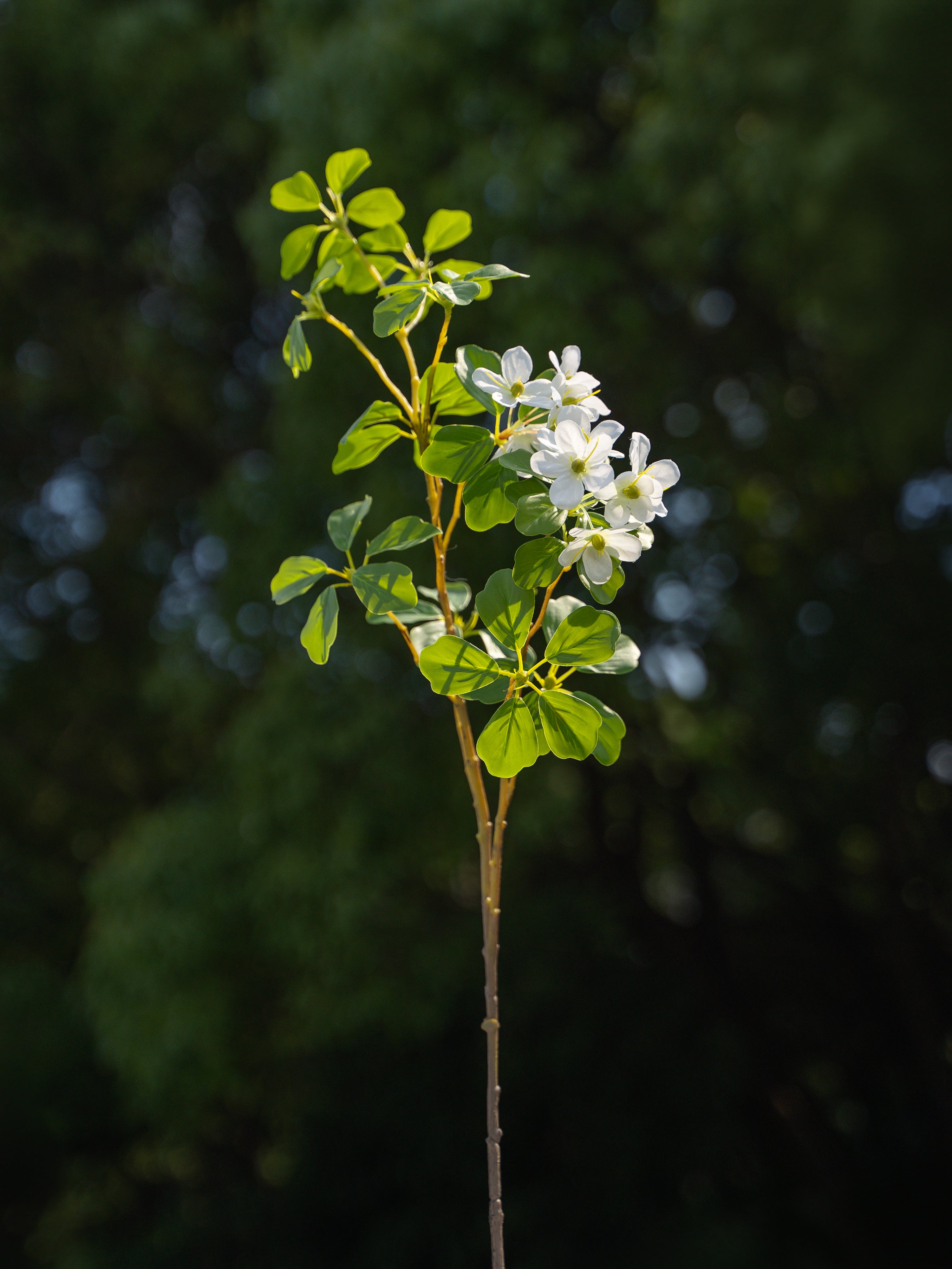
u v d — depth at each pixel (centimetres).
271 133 563
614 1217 537
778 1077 634
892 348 449
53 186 587
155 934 480
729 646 539
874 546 530
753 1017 634
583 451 101
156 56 536
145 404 652
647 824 695
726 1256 540
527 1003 575
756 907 705
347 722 461
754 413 525
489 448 108
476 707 482
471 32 432
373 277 143
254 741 471
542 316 418
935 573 524
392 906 515
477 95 440
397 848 466
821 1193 632
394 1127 563
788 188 400
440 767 470
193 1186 716
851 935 648
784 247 437
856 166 388
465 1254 528
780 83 397
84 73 545
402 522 116
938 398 441
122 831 714
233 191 632
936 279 423
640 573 497
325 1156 570
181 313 640
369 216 142
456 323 432
